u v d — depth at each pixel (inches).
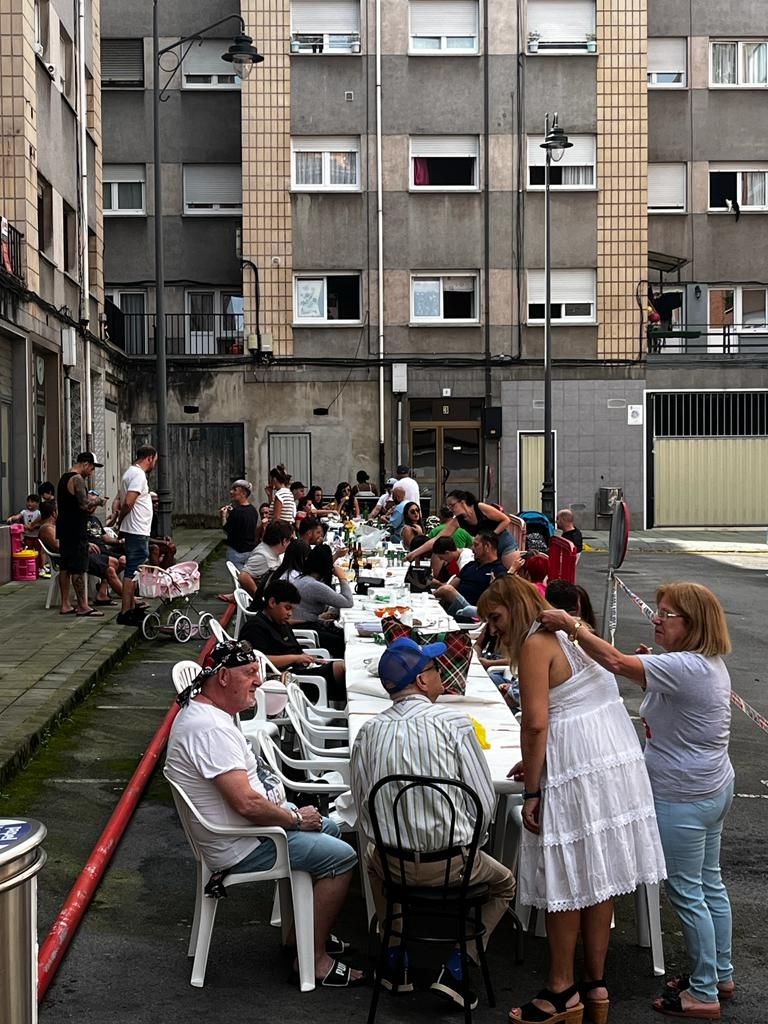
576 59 1256.8
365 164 1250.0
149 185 1318.9
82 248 976.3
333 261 1251.2
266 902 246.8
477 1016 194.7
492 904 207.3
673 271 1320.1
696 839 197.0
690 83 1320.1
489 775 199.0
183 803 206.2
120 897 245.4
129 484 563.2
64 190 928.9
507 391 1259.2
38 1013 193.0
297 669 362.0
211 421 1257.4
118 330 1214.9
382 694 274.8
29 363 797.2
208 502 1262.3
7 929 140.5
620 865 188.5
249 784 205.9
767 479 1289.4
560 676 191.8
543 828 189.0
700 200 1323.8
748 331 1334.9
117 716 400.2
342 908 248.1
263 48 1245.1
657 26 1315.2
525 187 1256.8
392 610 399.9
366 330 1253.1
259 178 1246.9
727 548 1114.1
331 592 431.8
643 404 1266.0
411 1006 198.7
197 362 1253.7
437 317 1263.5
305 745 270.5
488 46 1251.8
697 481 1285.7
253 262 1251.2
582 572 926.4
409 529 728.3
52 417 889.5
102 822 292.0
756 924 234.5
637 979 210.8
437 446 1262.3
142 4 1307.8
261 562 523.8
